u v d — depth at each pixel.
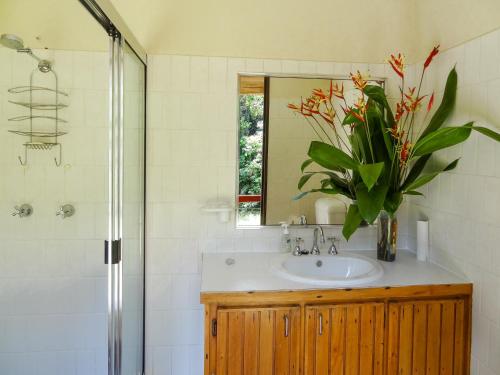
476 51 1.68
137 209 2.08
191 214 2.17
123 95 1.79
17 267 2.03
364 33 2.12
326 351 1.67
